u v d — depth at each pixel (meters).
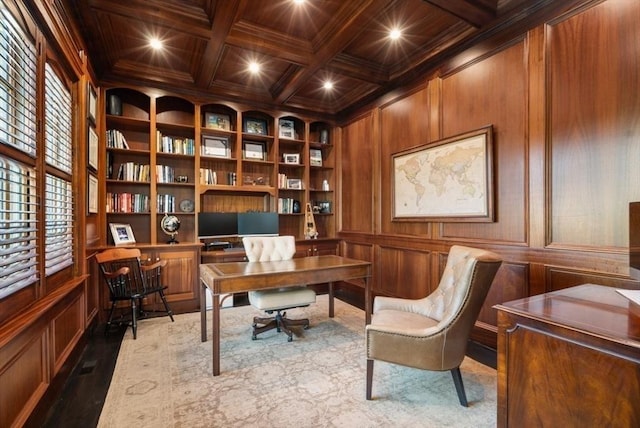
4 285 1.37
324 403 1.95
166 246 3.64
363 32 2.97
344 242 4.82
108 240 3.74
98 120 3.42
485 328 2.74
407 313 2.38
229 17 2.58
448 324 1.87
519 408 1.35
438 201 3.22
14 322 1.47
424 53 3.30
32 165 1.72
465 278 1.88
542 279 2.36
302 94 4.44
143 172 3.86
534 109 2.41
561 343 1.21
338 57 3.39
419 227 3.52
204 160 4.33
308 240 4.62
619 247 1.98
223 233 4.17
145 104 4.03
